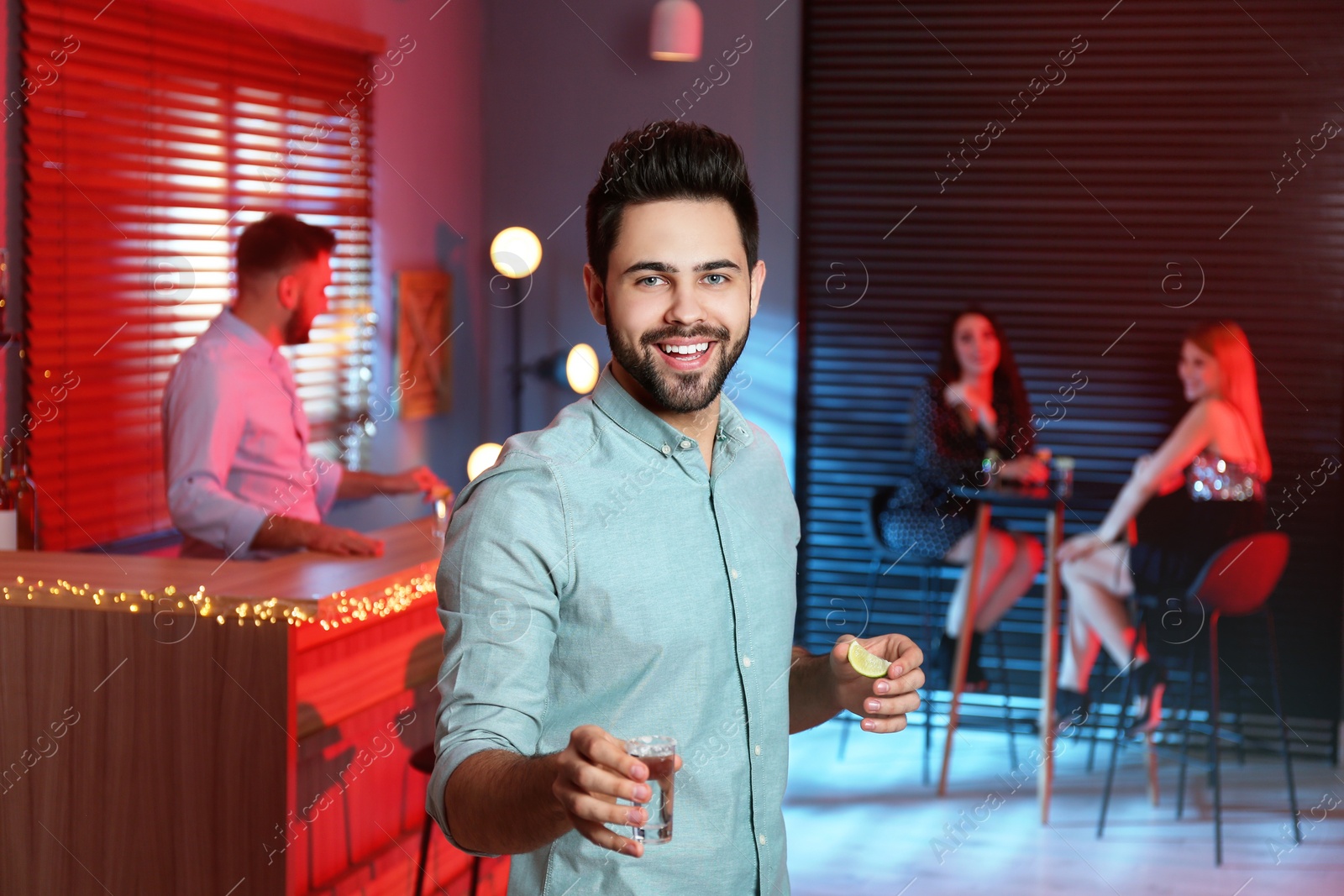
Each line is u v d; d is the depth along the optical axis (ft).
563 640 3.74
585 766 2.86
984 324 13.89
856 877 10.53
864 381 15.35
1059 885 10.43
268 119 11.84
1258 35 14.25
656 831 3.49
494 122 16.30
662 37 14.84
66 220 9.58
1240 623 14.30
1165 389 14.67
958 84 14.88
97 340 9.93
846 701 4.11
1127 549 12.98
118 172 10.19
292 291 10.42
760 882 3.87
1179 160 14.52
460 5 15.52
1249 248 14.46
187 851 7.10
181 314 10.82
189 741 7.06
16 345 9.25
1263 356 14.48
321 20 12.46
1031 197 14.85
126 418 10.30
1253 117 14.33
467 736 3.42
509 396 16.56
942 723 15.02
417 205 14.67
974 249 15.03
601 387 3.97
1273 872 10.81
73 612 7.18
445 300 15.21
